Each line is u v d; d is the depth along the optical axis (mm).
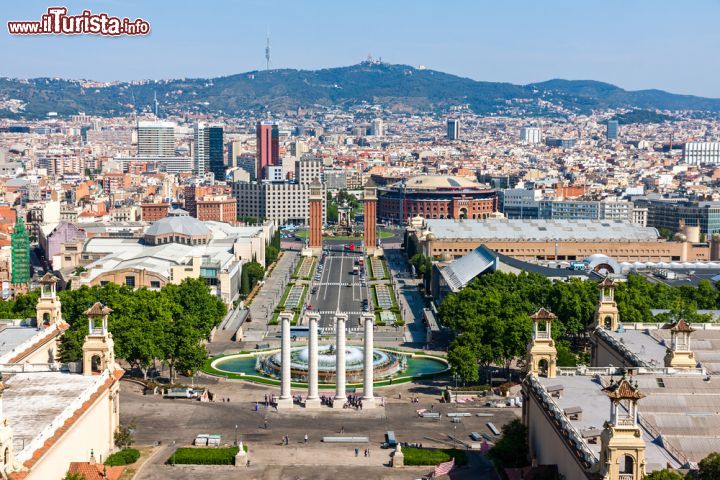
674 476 193625
